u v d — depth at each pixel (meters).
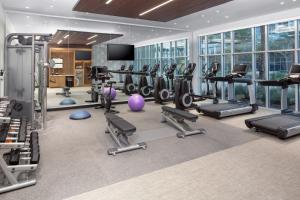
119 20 7.53
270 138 4.20
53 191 2.41
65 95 7.28
